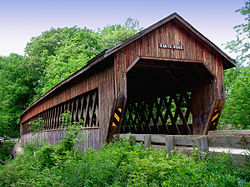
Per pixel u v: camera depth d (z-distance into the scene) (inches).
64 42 1095.0
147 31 294.2
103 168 189.8
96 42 1011.3
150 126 481.7
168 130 418.0
